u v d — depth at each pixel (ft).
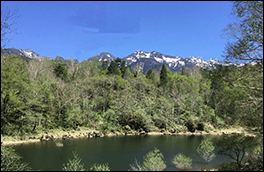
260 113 47.57
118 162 72.69
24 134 115.34
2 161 61.62
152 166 58.90
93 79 212.02
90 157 79.41
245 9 50.52
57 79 193.98
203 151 76.74
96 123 165.48
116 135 152.66
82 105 174.60
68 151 88.63
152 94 229.86
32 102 117.60
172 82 257.55
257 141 50.83
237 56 51.24
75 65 273.33
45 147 95.76
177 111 208.95
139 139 135.33
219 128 192.03
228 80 51.21
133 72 326.24
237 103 50.83
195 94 231.09
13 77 94.02
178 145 112.98
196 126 185.37
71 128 149.07
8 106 98.37
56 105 150.92
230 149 58.85
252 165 53.78
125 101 187.01
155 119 187.11
